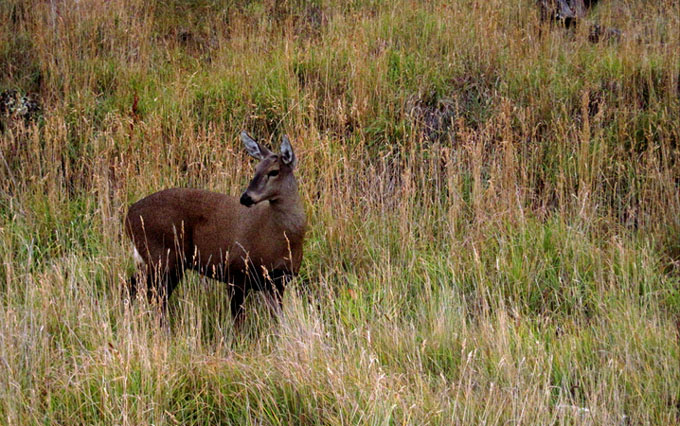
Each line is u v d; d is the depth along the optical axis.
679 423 7.68
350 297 10.07
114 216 11.11
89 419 7.21
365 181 12.60
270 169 8.88
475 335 8.91
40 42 15.30
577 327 9.45
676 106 13.97
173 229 9.55
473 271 10.59
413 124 14.06
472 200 12.16
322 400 7.38
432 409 7.35
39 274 9.60
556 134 13.41
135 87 15.05
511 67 15.29
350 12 18.11
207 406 7.55
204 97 14.60
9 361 7.62
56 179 12.53
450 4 18.14
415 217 12.02
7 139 13.16
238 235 9.22
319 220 11.68
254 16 18.20
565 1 18.17
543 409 7.46
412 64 15.41
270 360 8.08
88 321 8.80
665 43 16.05
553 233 11.23
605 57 15.62
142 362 7.64
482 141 13.41
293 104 13.84
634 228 12.22
